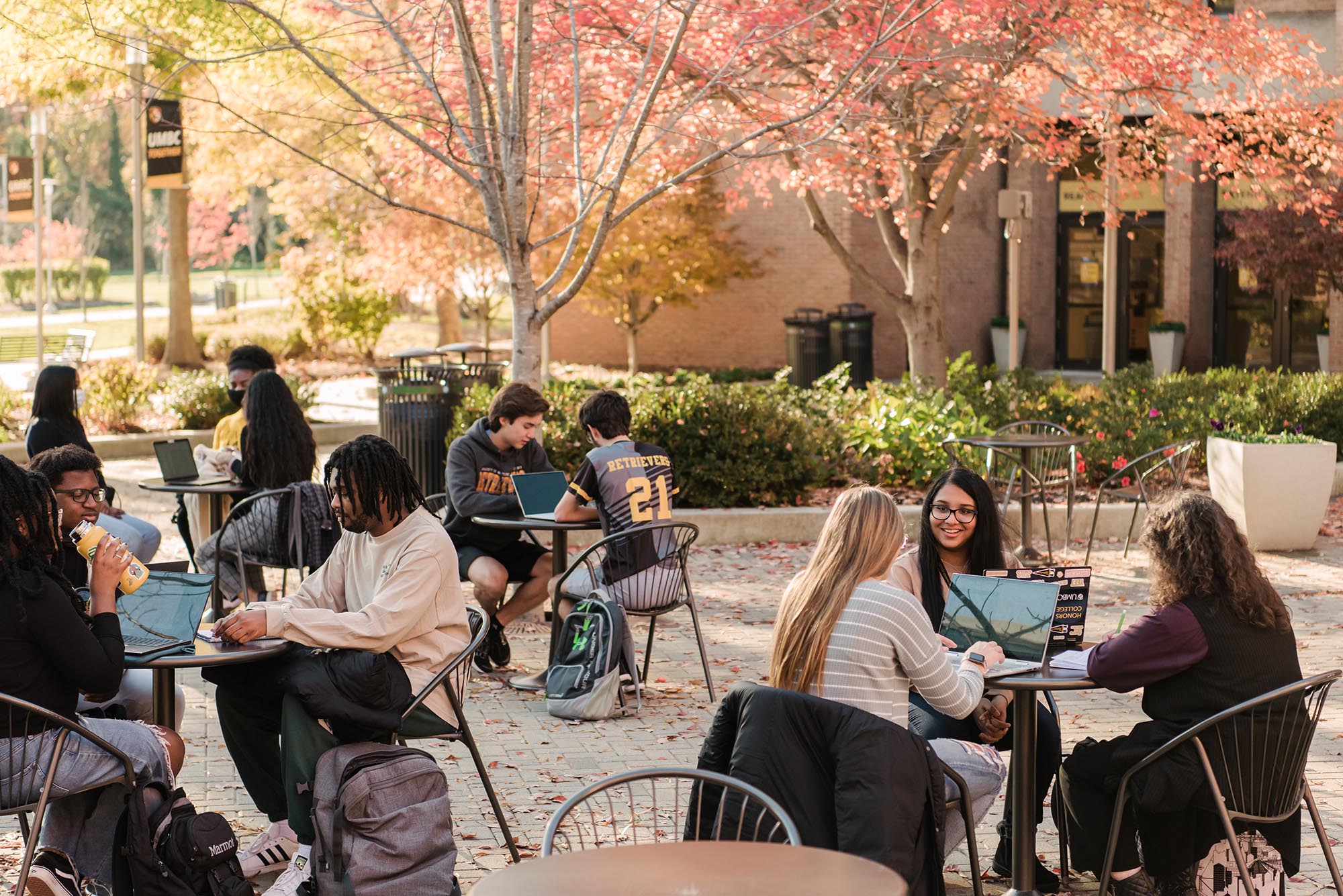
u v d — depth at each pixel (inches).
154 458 649.6
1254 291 888.9
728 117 522.6
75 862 161.2
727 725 142.3
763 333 1049.5
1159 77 506.9
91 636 154.2
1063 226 1026.1
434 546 176.7
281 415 299.4
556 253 908.0
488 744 241.8
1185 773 155.4
